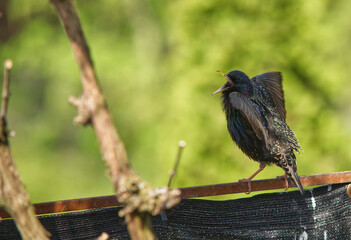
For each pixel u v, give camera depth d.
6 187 2.78
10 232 4.57
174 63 13.92
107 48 26.03
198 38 13.48
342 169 13.34
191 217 4.89
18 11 22.86
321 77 13.36
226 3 13.38
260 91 7.17
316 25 13.34
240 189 5.12
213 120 13.22
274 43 13.31
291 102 13.27
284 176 6.64
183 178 13.23
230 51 13.32
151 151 23.94
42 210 4.51
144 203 2.49
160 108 23.23
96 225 4.69
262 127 6.17
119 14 26.81
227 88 7.08
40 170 25.41
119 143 2.56
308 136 13.27
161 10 25.05
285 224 5.17
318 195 5.29
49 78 27.14
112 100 26.08
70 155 26.62
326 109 13.55
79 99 2.61
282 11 13.30
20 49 24.39
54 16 24.19
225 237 4.97
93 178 25.88
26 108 27.02
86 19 25.61
